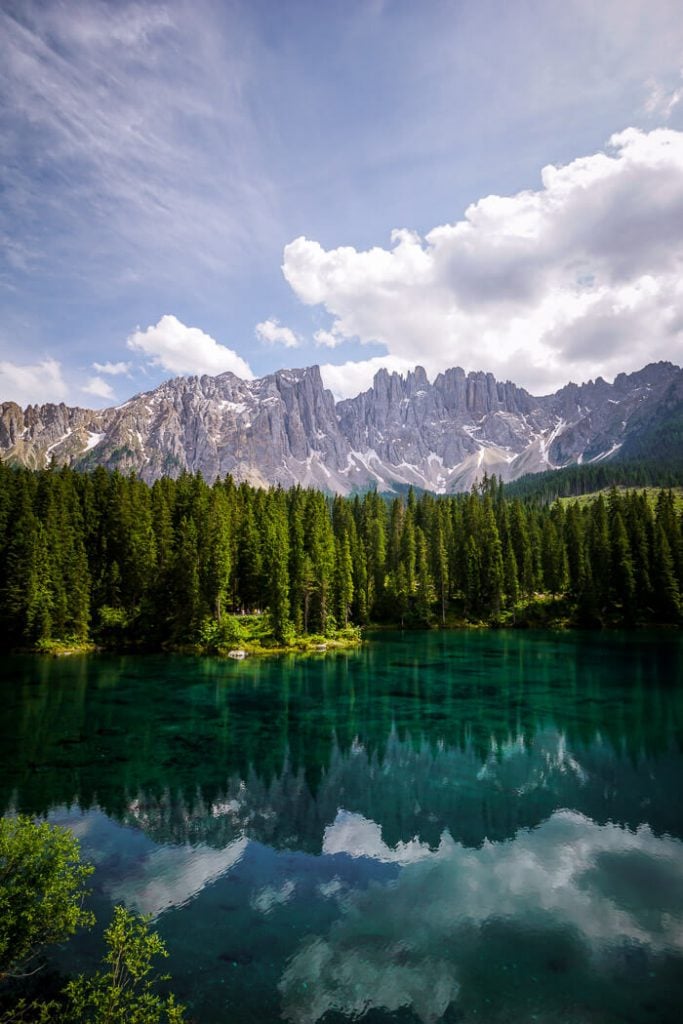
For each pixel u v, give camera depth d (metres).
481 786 30.12
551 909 18.91
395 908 18.86
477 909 18.89
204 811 26.66
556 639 93.88
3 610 81.00
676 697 50.66
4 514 87.44
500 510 149.38
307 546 105.50
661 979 15.56
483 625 117.50
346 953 16.44
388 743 37.41
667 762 33.62
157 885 20.14
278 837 24.12
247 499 122.62
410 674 62.47
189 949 16.45
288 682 57.97
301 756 34.78
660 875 21.17
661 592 112.88
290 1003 14.27
